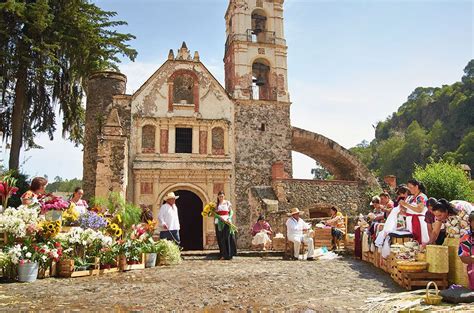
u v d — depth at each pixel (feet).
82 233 30.37
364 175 86.53
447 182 92.58
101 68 80.48
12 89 76.33
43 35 70.38
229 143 80.64
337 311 19.30
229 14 95.81
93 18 76.43
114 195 49.26
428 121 248.32
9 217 27.04
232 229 41.29
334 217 51.16
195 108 80.33
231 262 37.99
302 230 42.50
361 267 33.99
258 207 76.33
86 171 73.41
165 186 76.33
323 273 30.73
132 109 77.20
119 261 32.14
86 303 20.45
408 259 26.68
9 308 19.16
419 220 30.17
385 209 37.27
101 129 74.69
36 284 25.44
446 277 24.76
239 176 79.92
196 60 81.76
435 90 281.13
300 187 80.43
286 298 22.04
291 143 85.05
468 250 22.17
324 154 91.76
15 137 72.02
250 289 24.43
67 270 28.58
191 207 82.69
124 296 22.22
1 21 65.21
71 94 79.61
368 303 20.75
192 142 79.00
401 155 222.28
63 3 72.02
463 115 209.67
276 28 91.86
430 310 18.04
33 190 31.55
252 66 89.61
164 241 36.96
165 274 30.09
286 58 90.53
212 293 23.20
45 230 28.43
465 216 24.88
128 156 74.90
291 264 36.09
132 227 36.50
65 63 76.59
